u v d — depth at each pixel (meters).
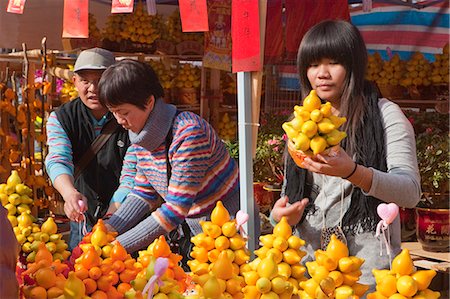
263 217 3.88
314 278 1.54
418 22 5.85
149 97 2.17
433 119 4.75
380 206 1.65
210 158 2.27
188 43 5.00
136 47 4.80
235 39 2.02
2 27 5.22
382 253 1.90
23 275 1.44
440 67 5.08
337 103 1.96
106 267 1.51
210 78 5.21
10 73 4.53
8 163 4.17
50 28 5.40
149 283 1.31
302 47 1.94
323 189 1.97
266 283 1.48
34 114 4.19
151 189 2.34
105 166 2.84
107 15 5.48
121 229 2.30
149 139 2.18
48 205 4.12
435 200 3.41
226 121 5.29
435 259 3.20
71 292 1.39
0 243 1.10
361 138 1.90
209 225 1.72
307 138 1.64
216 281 1.44
